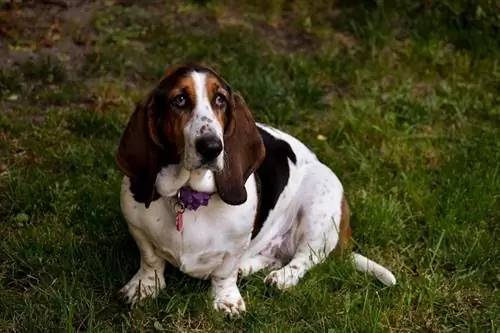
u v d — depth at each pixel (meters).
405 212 5.89
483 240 5.59
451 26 8.29
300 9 8.51
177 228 4.51
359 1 8.59
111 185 5.82
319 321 4.79
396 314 4.96
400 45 8.05
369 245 5.60
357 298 4.98
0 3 7.95
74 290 4.94
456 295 5.15
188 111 4.10
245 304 4.93
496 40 8.06
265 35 8.09
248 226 4.64
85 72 7.30
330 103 7.20
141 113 4.25
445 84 7.54
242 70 7.37
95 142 6.39
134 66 7.41
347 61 7.73
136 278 4.94
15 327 4.68
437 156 6.62
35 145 6.33
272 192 5.00
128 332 4.68
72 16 7.98
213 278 4.87
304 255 5.23
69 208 5.64
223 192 4.34
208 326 4.78
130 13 8.11
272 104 6.98
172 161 4.30
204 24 8.12
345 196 5.84
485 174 6.26
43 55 7.46
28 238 5.36
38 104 6.86
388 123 6.91
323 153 6.50
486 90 7.52
